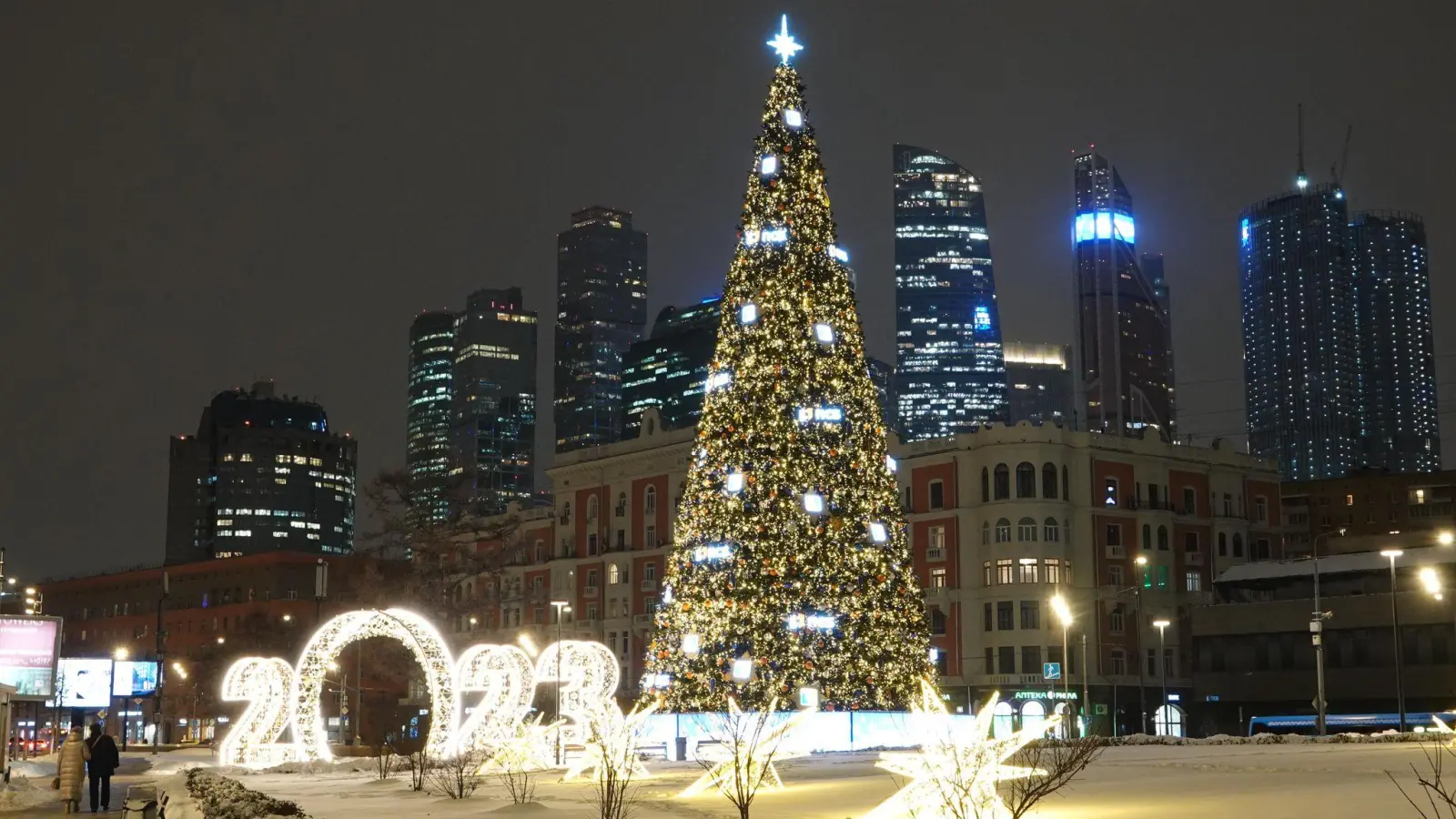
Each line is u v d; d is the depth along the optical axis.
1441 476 179.12
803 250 68.12
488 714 58.50
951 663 112.00
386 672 106.56
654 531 129.38
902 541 68.38
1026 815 26.30
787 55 70.44
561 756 60.03
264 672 62.03
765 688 64.12
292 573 164.75
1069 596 111.25
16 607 127.06
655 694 67.06
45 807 42.28
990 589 111.00
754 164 69.44
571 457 138.00
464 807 34.25
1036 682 108.31
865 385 68.62
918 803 22.84
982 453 113.75
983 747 22.75
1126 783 34.16
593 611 132.75
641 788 38.53
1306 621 101.12
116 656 115.50
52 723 104.31
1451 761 39.06
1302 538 181.12
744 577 65.31
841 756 57.94
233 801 29.98
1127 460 117.56
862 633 65.75
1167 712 111.06
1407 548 110.31
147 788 48.19
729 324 68.50
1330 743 57.53
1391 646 97.31
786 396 66.62
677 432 127.75
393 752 76.50
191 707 160.12
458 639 132.38
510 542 122.00
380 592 108.44
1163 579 116.38
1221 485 123.62
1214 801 28.45
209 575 173.62
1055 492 112.50
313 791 44.12
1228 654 104.62
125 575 186.62
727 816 28.58
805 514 65.81
